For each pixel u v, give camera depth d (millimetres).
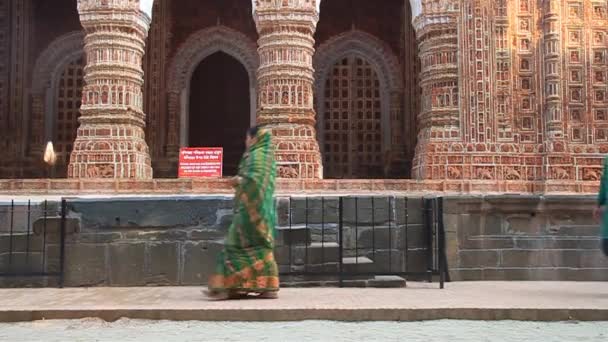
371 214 7664
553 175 13320
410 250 7727
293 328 4746
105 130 12734
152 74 18188
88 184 12195
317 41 18859
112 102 12812
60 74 18672
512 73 13586
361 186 12695
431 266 7324
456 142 13398
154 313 5098
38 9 18656
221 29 18531
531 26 13742
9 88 18203
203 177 12000
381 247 7684
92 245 6984
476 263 7758
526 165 13445
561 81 13586
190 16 18641
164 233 7047
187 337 4414
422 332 4621
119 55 12891
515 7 13750
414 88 18312
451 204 7754
